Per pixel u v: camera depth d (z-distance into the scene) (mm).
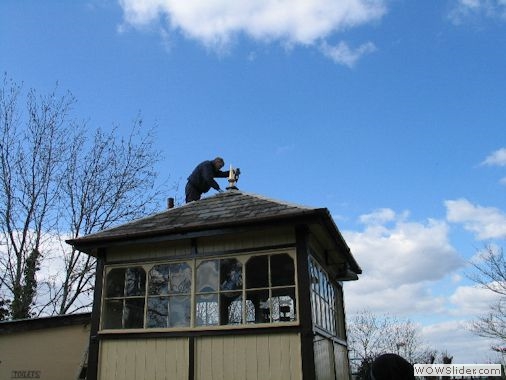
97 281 8844
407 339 32344
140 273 8719
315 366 7277
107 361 8297
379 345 32312
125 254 8914
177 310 8266
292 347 7371
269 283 7883
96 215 20078
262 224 7902
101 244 8797
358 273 11852
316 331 7762
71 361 10453
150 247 8781
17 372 10578
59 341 10664
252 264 8109
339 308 11453
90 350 8430
